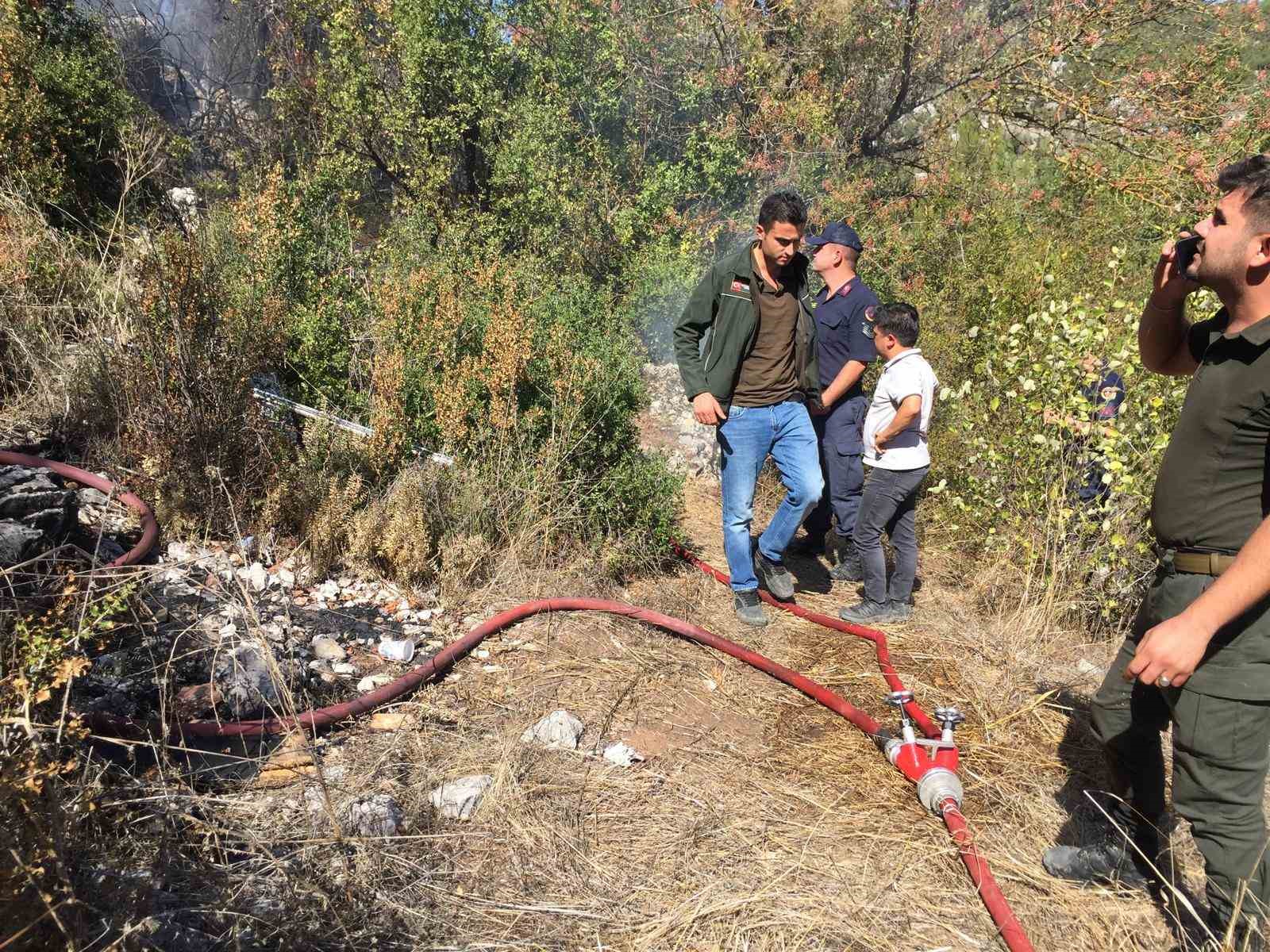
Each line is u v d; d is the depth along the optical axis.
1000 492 4.93
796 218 3.82
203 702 2.93
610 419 5.06
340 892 2.24
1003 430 5.02
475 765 2.91
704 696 3.58
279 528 4.27
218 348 4.25
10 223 5.46
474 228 8.60
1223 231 2.03
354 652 3.54
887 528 4.59
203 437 4.09
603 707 3.39
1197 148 8.16
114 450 4.26
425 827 2.60
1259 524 2.07
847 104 9.48
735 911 2.42
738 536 4.29
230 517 4.05
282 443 4.48
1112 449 4.27
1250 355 2.02
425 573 4.18
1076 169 8.74
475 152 9.09
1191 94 8.50
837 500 5.02
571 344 5.29
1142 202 8.40
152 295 4.18
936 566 5.22
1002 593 4.72
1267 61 9.24
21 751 2.00
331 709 3.04
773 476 6.18
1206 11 8.31
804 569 5.22
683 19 9.26
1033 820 2.91
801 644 4.17
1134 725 2.43
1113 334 4.81
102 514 3.81
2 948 1.65
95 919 1.92
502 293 5.83
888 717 3.55
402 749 2.96
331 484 4.21
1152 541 4.40
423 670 3.35
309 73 9.58
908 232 8.77
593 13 8.77
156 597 3.44
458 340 5.31
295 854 2.33
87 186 6.70
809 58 9.43
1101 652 4.23
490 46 8.77
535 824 2.66
